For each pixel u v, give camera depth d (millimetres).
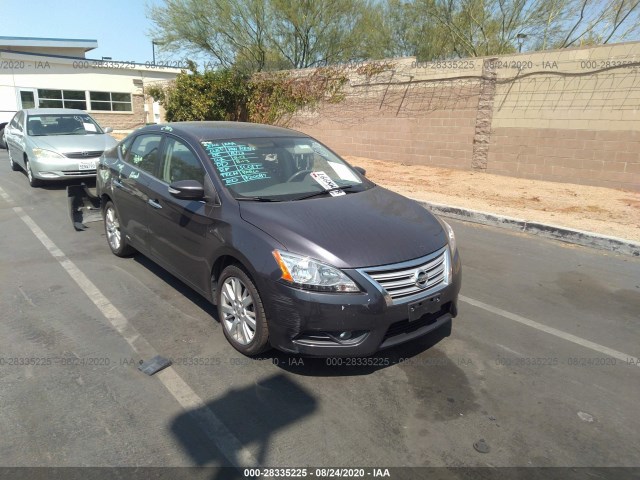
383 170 12938
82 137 10086
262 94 17766
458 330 4203
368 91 14508
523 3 16719
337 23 18844
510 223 7645
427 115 13203
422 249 3463
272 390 3277
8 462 2596
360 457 2699
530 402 3217
